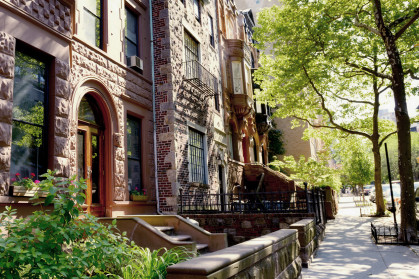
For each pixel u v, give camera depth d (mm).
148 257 4027
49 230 3350
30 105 6629
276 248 4383
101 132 9227
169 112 11422
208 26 16781
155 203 10906
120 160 9484
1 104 5684
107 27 9719
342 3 14758
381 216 19625
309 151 31719
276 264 4387
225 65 19781
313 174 19938
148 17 12148
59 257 3223
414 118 21422
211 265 2523
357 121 23594
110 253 3637
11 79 5957
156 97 11695
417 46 16047
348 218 19281
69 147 7289
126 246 4516
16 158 6230
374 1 11812
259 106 25109
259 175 20672
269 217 10266
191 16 14422
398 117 11172
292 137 32562
